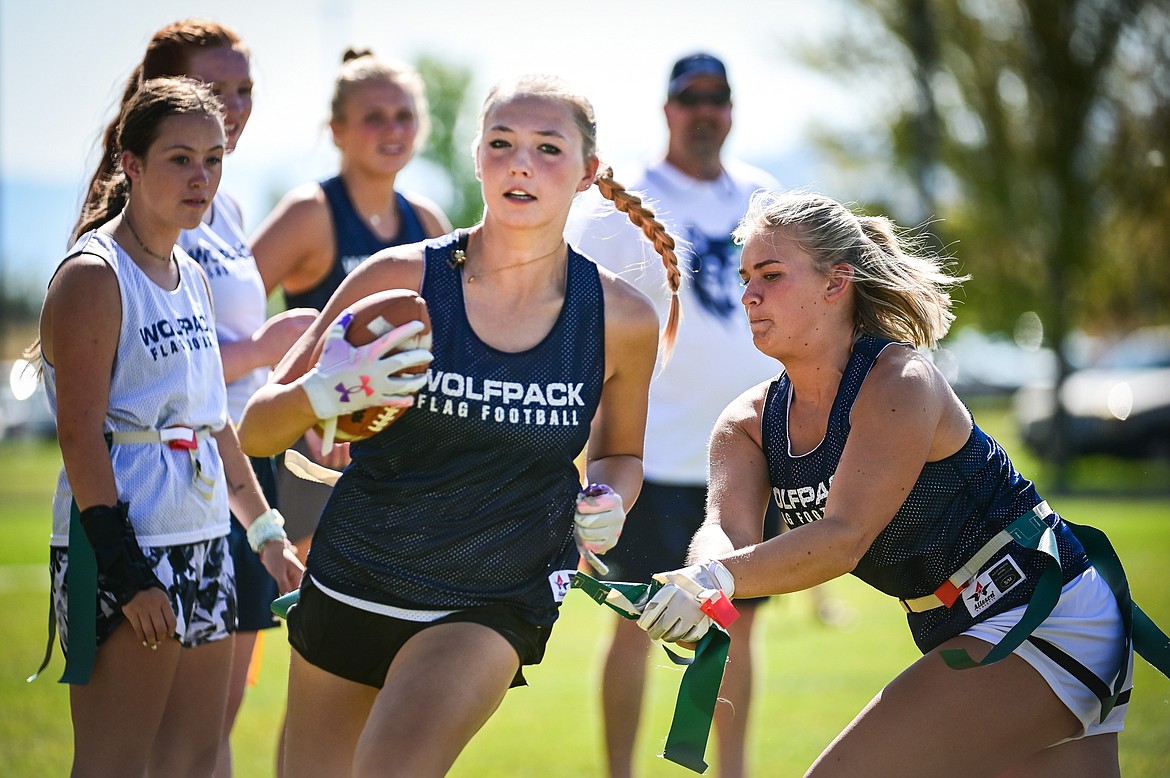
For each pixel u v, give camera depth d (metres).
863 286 13.23
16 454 133.88
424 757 11.09
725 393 20.19
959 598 12.98
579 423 12.27
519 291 12.31
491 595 12.10
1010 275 92.69
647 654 18.52
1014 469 13.39
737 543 13.28
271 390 12.02
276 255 19.05
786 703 24.91
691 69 20.62
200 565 14.31
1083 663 12.66
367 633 12.15
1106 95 90.69
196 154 13.88
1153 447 88.44
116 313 13.49
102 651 13.40
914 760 12.46
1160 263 94.44
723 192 20.97
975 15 92.00
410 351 11.54
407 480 12.10
